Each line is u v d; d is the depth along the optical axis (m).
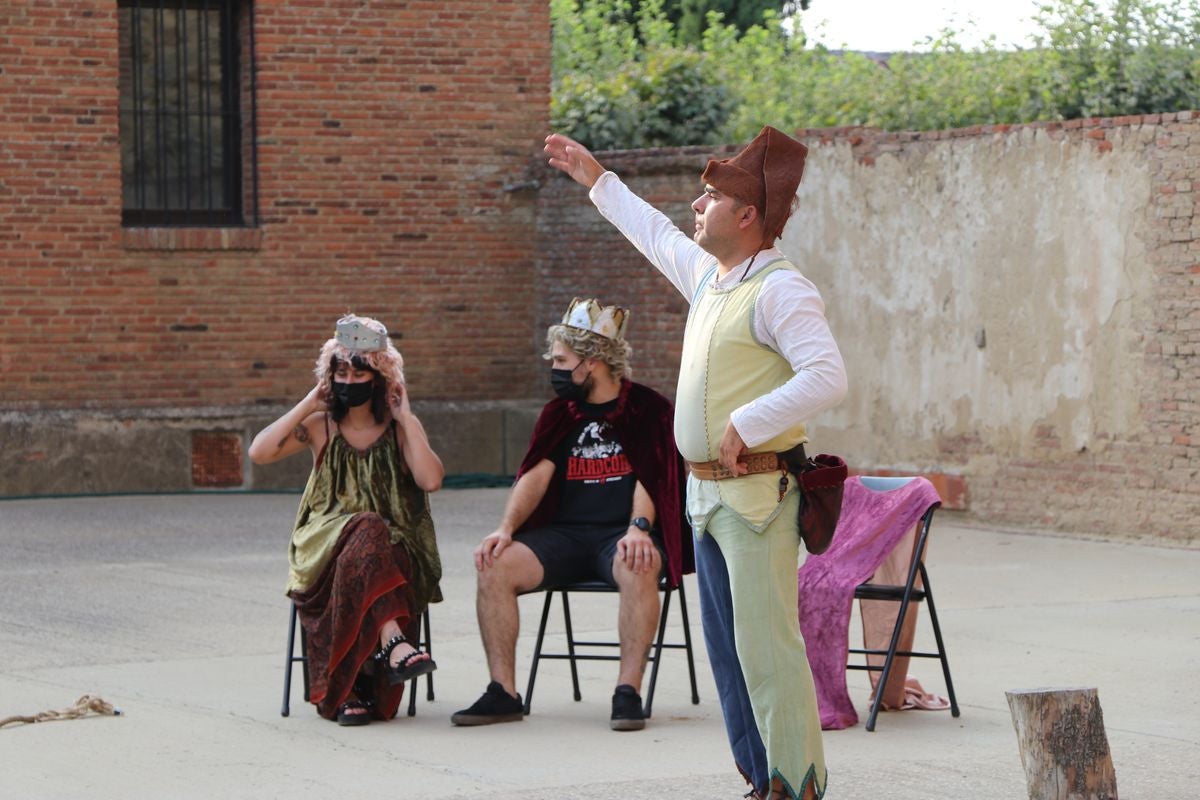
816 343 5.95
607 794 6.83
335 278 19.34
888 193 16.66
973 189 15.86
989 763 7.38
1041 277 15.34
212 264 18.89
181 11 19.03
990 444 15.86
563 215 19.73
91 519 16.39
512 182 19.91
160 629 10.75
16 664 9.61
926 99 19.34
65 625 10.88
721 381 6.11
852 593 8.18
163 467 18.61
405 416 8.42
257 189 19.08
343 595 8.08
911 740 7.88
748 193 6.13
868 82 20.72
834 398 5.91
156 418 18.58
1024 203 15.44
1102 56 18.28
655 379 19.03
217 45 19.22
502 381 20.03
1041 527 15.44
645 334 19.09
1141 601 11.84
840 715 8.12
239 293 19.00
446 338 19.81
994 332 15.75
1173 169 14.30
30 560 13.70
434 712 8.49
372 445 8.46
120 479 18.45
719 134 20.80
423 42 19.52
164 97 19.03
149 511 17.06
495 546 8.32
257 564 13.52
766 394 5.99
